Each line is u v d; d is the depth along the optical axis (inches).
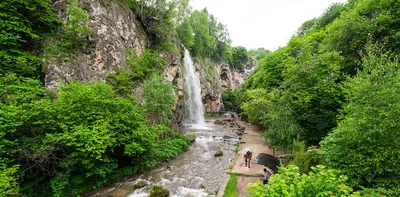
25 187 321.7
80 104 383.6
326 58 547.8
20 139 324.5
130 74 706.2
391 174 248.7
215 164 572.4
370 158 247.6
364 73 311.1
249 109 941.8
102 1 705.6
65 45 551.5
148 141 478.3
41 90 415.5
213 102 1955.0
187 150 700.0
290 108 531.5
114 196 388.5
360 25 539.2
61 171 360.8
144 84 716.0
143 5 942.4
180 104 1048.8
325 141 315.6
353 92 295.1
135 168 488.7
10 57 418.9
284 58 995.9
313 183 172.2
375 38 527.8
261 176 474.3
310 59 551.8
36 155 312.3
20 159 310.7
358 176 254.7
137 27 890.1
